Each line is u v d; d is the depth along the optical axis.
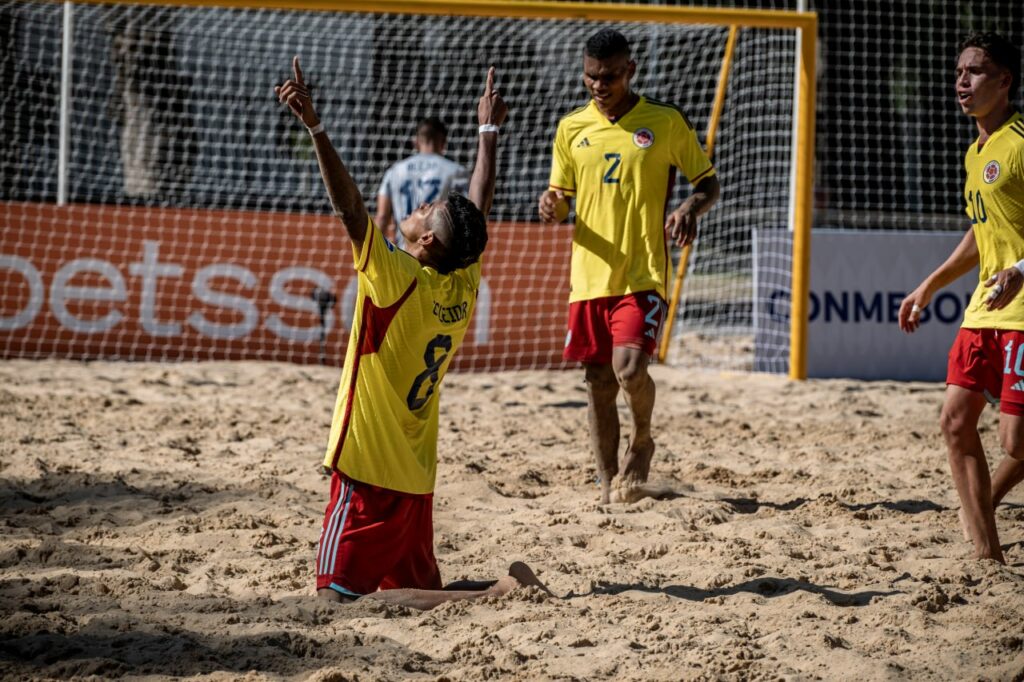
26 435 18.39
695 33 40.62
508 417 21.53
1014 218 11.39
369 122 42.59
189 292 27.91
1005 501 15.16
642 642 9.61
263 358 28.08
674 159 14.67
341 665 8.87
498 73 43.69
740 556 12.20
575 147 14.75
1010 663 9.00
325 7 24.34
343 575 10.23
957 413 11.77
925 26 45.06
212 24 41.78
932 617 10.05
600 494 15.53
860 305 27.42
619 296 14.55
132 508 14.07
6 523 13.20
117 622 9.69
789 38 37.78
